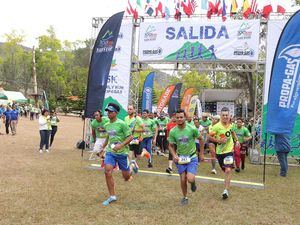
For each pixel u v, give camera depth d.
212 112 37.69
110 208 6.53
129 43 15.65
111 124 7.07
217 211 6.65
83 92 60.56
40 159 12.34
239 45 14.59
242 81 41.59
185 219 6.05
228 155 7.72
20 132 23.95
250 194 8.29
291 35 9.88
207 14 14.96
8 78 79.69
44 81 75.06
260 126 14.84
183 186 6.94
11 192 7.42
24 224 5.48
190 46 15.01
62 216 5.94
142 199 7.34
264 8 14.46
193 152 6.92
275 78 9.98
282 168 11.41
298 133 14.28
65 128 31.31
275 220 6.23
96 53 11.52
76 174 9.76
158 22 15.40
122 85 15.65
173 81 49.50
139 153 11.55
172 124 11.63
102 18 16.05
